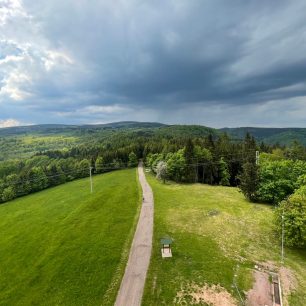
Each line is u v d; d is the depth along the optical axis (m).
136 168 140.00
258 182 68.06
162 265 38.88
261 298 31.81
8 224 64.56
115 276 37.09
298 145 132.50
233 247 43.56
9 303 33.72
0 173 142.38
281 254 41.88
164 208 63.03
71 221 57.91
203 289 33.28
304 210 42.50
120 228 52.25
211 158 105.69
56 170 126.50
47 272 39.16
